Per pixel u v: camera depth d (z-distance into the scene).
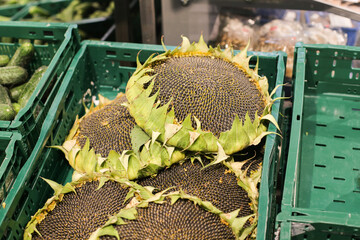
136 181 0.68
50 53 1.04
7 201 0.67
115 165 0.68
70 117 0.90
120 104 0.77
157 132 0.66
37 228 0.65
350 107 0.98
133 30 1.48
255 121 0.70
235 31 1.17
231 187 0.66
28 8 1.54
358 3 1.04
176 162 0.68
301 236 0.60
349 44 1.15
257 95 0.75
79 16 1.54
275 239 0.66
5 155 0.75
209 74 0.72
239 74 0.77
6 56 1.06
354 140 0.92
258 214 0.61
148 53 0.95
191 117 0.68
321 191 0.84
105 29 1.55
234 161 0.71
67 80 0.86
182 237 0.57
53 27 0.96
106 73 1.00
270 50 1.17
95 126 0.76
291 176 0.64
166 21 1.15
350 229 0.57
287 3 1.05
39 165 0.77
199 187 0.65
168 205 0.61
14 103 0.97
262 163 0.72
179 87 0.70
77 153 0.72
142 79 0.71
